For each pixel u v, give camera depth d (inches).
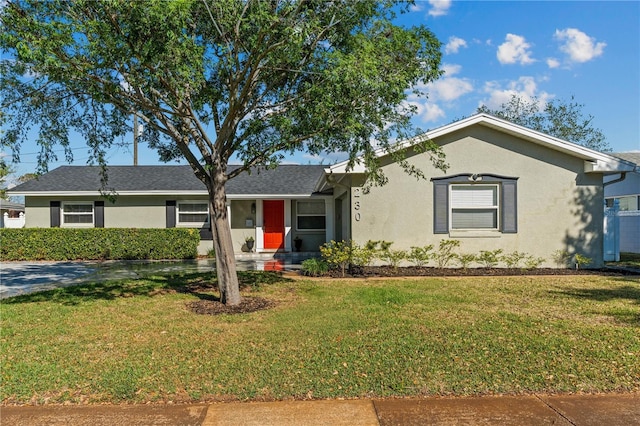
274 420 139.3
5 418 141.7
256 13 240.5
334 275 437.1
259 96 312.3
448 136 475.5
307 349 198.8
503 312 270.7
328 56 248.2
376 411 144.6
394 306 289.0
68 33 234.7
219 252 307.7
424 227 475.2
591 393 157.0
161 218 714.2
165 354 195.5
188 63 243.6
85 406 149.6
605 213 554.9
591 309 279.1
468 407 147.1
